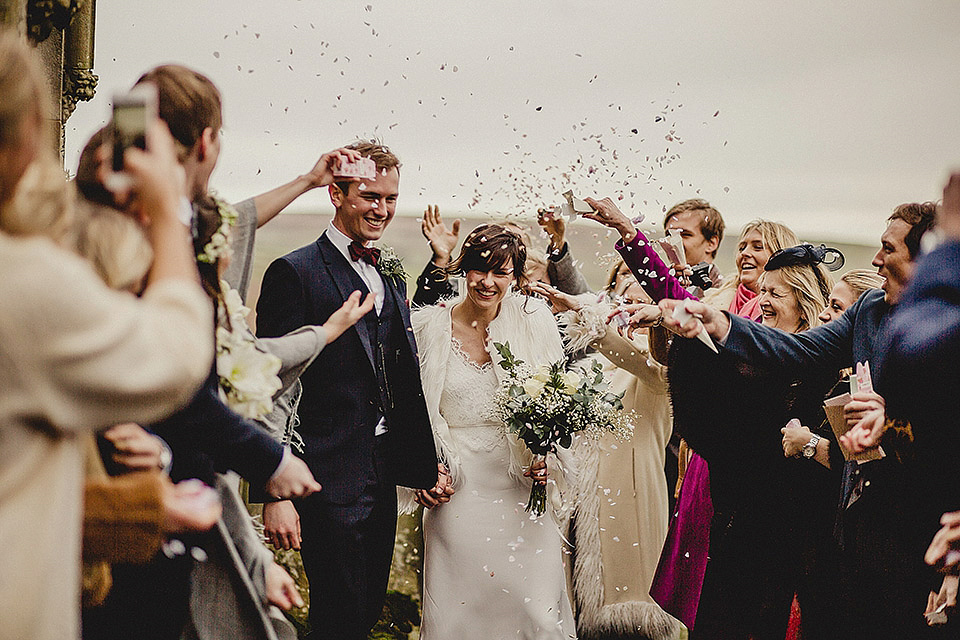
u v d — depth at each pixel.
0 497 1.29
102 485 1.67
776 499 3.58
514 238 3.71
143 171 1.46
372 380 3.22
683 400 3.62
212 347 2.13
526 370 3.61
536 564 3.64
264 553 2.24
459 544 3.62
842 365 3.27
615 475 4.23
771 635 3.61
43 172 1.34
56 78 3.11
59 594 1.34
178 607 2.03
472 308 3.74
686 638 4.40
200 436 2.07
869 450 2.77
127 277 1.56
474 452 3.65
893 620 2.97
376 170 3.23
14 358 1.25
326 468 3.12
